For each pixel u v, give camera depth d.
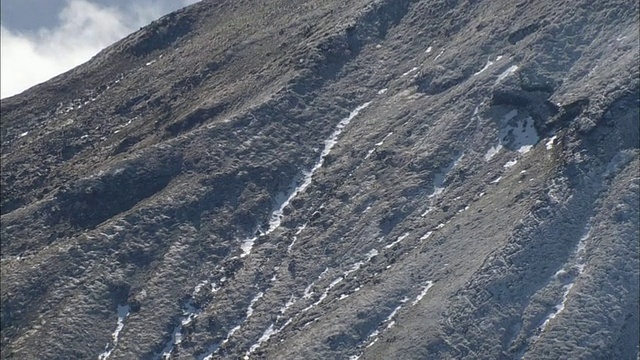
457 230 136.12
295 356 128.38
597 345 120.06
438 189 145.50
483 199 139.50
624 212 128.75
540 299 124.88
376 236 143.00
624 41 146.62
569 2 156.25
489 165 144.50
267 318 139.12
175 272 149.25
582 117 138.25
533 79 149.00
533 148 142.75
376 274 137.12
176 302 145.88
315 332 131.00
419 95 161.50
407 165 149.88
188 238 153.25
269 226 153.00
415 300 130.25
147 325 143.50
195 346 139.12
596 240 127.62
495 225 133.25
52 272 153.00
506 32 159.88
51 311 148.25
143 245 153.50
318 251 145.00
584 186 132.25
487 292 126.19
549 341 121.00
